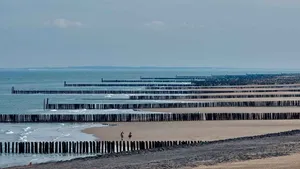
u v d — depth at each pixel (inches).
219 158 1587.1
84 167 1615.4
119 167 1545.3
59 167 1669.5
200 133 2861.7
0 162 2117.4
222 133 2844.5
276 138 2183.8
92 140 2701.8
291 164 1378.0
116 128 3211.1
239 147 1891.0
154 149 2014.0
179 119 3634.4
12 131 3238.2
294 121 3472.0
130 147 2362.2
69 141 2524.6
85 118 3678.6
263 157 1541.6
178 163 1531.7
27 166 1785.2
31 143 2388.0
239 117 3661.4
